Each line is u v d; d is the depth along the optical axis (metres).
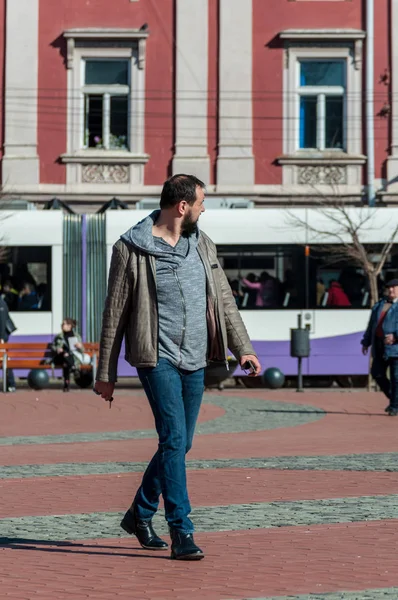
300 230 30.30
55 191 37.81
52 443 15.89
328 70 38.53
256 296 30.27
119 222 30.34
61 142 38.03
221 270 7.96
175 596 6.50
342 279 30.28
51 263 30.22
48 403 23.14
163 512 10.03
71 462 13.52
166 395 7.62
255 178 38.19
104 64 38.44
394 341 20.00
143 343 7.64
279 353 30.11
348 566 7.34
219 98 38.09
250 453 14.34
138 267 7.71
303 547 8.02
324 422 18.92
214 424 18.59
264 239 30.30
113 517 9.51
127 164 38.12
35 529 8.93
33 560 7.66
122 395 25.80
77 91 38.09
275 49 38.19
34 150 37.88
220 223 30.33
